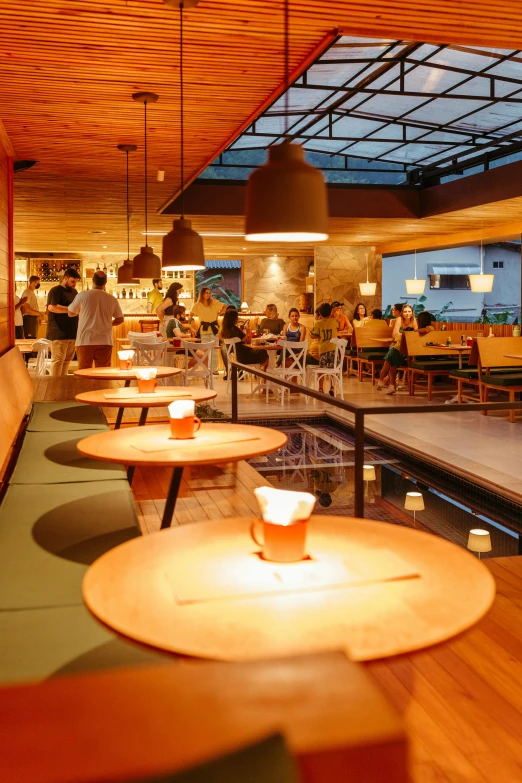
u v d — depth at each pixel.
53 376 7.72
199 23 3.76
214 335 11.75
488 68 9.71
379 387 12.20
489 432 8.01
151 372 3.82
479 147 12.70
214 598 1.26
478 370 9.63
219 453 2.45
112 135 6.05
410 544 1.58
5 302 6.32
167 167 7.37
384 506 5.73
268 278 19.36
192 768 0.55
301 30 3.88
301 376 10.30
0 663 1.59
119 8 3.57
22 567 2.23
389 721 0.67
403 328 12.95
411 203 12.97
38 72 4.51
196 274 19.70
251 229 2.01
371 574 1.39
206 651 1.06
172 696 0.71
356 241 16.55
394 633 1.13
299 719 0.67
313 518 1.77
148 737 0.65
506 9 3.64
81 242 15.02
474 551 4.52
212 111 5.36
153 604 1.24
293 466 7.05
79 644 1.69
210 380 9.84
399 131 12.70
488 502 5.71
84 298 7.12
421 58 9.65
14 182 8.22
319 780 0.63
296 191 1.96
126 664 1.58
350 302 17.48
